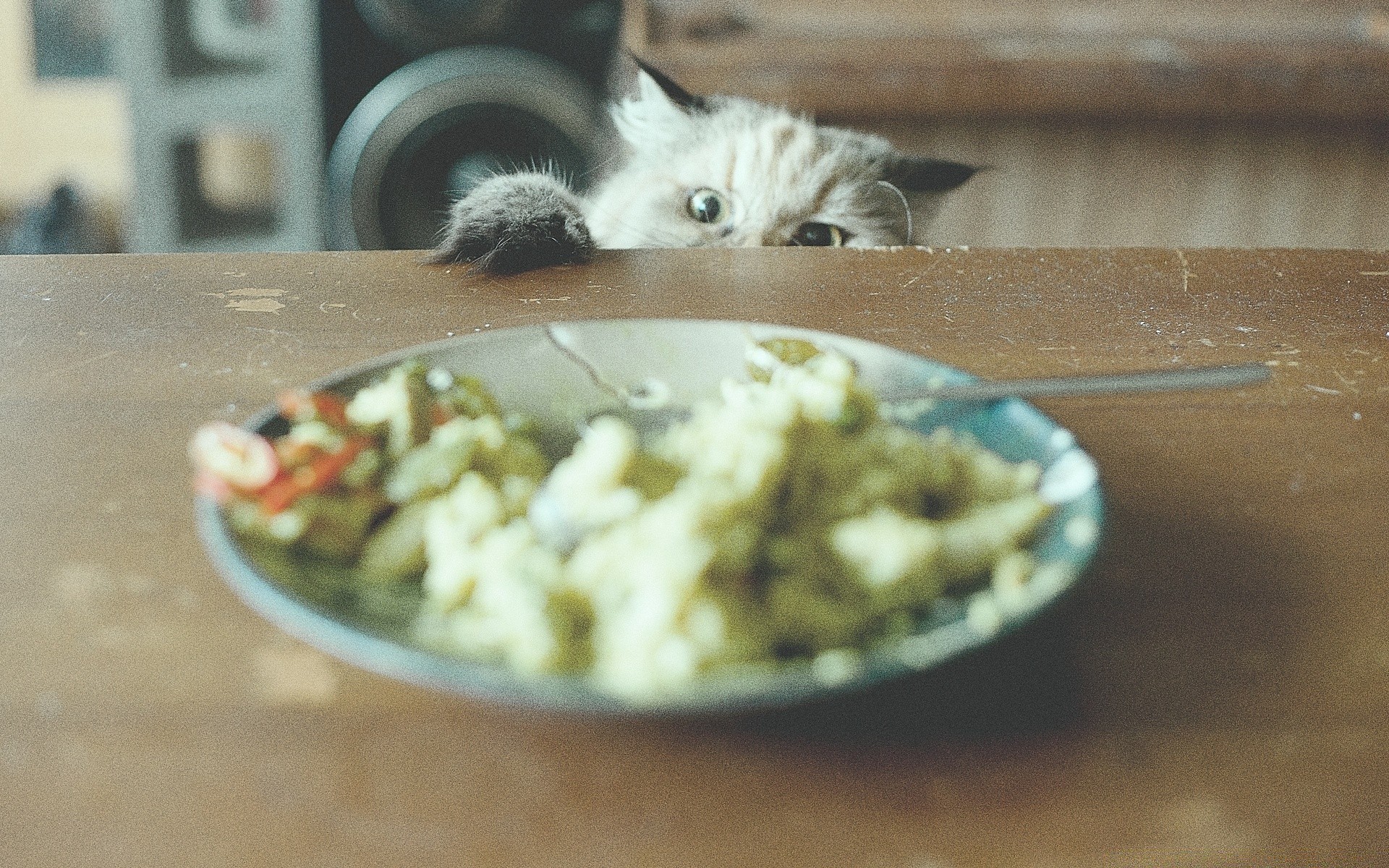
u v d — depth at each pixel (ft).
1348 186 3.79
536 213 1.90
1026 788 1.10
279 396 1.59
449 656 1.09
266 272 1.85
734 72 3.41
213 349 1.67
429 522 1.28
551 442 1.49
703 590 1.09
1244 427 1.56
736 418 1.31
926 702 1.21
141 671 1.22
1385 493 1.48
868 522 1.20
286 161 3.86
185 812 1.04
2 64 5.58
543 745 1.14
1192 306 1.81
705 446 1.31
